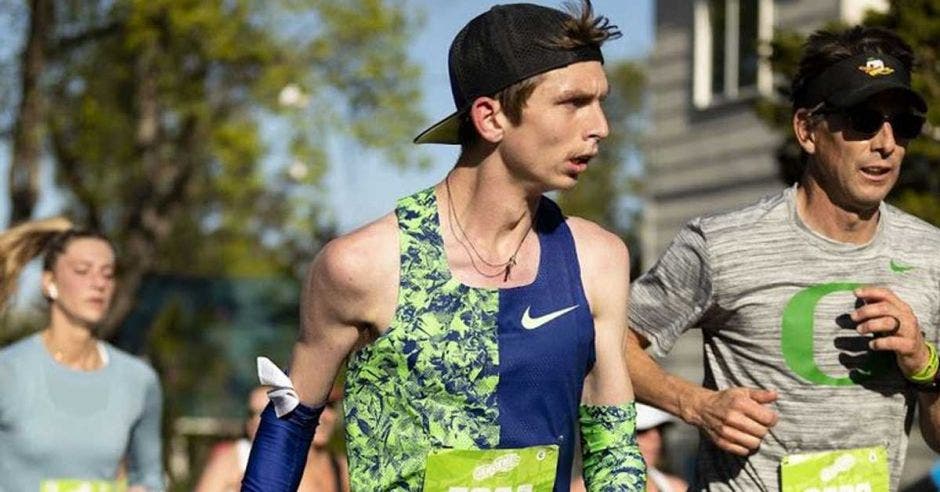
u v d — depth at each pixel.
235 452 10.87
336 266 5.08
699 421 6.56
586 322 5.20
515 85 5.00
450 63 5.16
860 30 6.57
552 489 5.21
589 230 5.34
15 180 27.58
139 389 10.12
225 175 31.02
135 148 30.59
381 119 29.64
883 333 6.33
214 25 27.48
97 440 9.87
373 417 5.14
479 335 5.07
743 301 6.63
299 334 5.31
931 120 12.14
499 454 5.10
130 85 31.16
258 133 28.94
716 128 23.69
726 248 6.63
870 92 6.36
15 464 9.78
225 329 37.38
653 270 6.88
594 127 5.04
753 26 22.67
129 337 34.53
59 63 30.09
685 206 24.50
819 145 6.54
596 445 5.41
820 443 6.57
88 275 9.90
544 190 5.11
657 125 25.19
